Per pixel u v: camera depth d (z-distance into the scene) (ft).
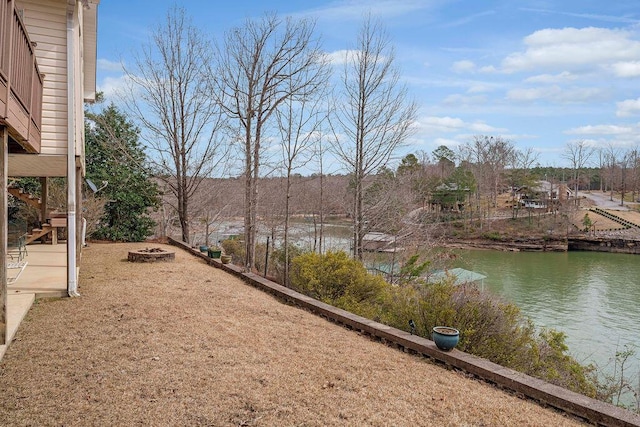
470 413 13.32
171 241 56.34
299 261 35.06
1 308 14.74
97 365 14.99
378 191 67.92
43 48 23.43
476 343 23.59
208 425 11.48
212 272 35.29
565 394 14.25
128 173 59.57
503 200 199.31
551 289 79.87
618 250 139.54
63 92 23.88
